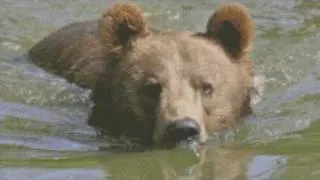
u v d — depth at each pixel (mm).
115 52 13594
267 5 19734
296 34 17719
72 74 14938
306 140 12195
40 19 18906
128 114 13023
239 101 13352
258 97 14148
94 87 13961
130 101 12961
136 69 13031
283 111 13594
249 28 13711
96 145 12352
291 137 12406
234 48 13805
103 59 13719
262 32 17875
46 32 18188
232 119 13125
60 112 13766
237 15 13672
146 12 19422
